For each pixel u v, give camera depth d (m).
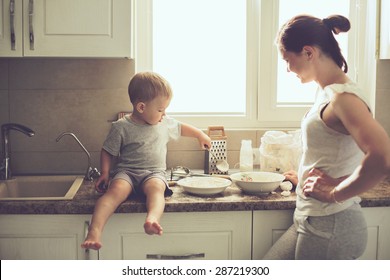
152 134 2.14
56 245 1.93
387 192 2.03
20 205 1.88
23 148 2.50
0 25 2.14
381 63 2.53
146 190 1.95
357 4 2.60
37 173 2.50
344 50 2.64
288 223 1.96
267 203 1.92
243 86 2.64
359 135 1.46
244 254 1.97
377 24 2.50
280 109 2.63
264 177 2.15
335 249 1.65
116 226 1.93
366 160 1.44
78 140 2.33
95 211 1.83
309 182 1.65
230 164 2.60
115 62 2.48
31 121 2.49
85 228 1.92
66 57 2.28
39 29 2.15
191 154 2.57
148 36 2.56
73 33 2.16
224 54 2.63
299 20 1.68
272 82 2.61
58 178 2.37
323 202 1.64
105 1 2.16
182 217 1.94
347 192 1.53
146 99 2.08
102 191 2.05
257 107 2.63
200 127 2.62
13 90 2.47
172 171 2.34
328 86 1.58
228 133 2.59
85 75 2.48
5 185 2.30
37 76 2.47
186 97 2.64
